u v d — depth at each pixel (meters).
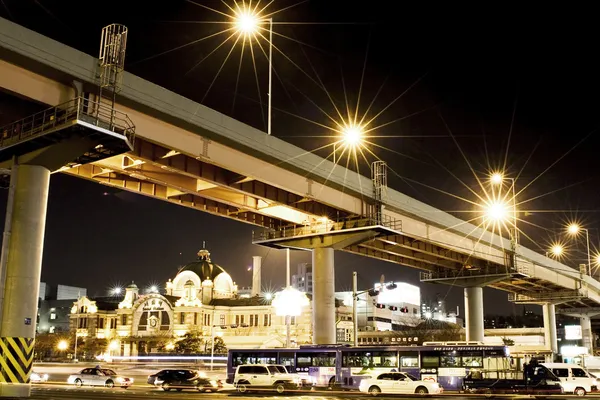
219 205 61.31
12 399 32.31
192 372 49.66
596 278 133.25
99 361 137.62
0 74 33.97
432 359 47.91
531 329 149.50
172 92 42.06
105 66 37.16
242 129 47.31
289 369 51.72
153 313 145.25
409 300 171.25
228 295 156.25
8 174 40.44
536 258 97.38
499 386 43.72
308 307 131.12
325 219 62.72
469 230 77.88
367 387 44.41
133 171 48.28
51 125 35.53
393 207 63.31
